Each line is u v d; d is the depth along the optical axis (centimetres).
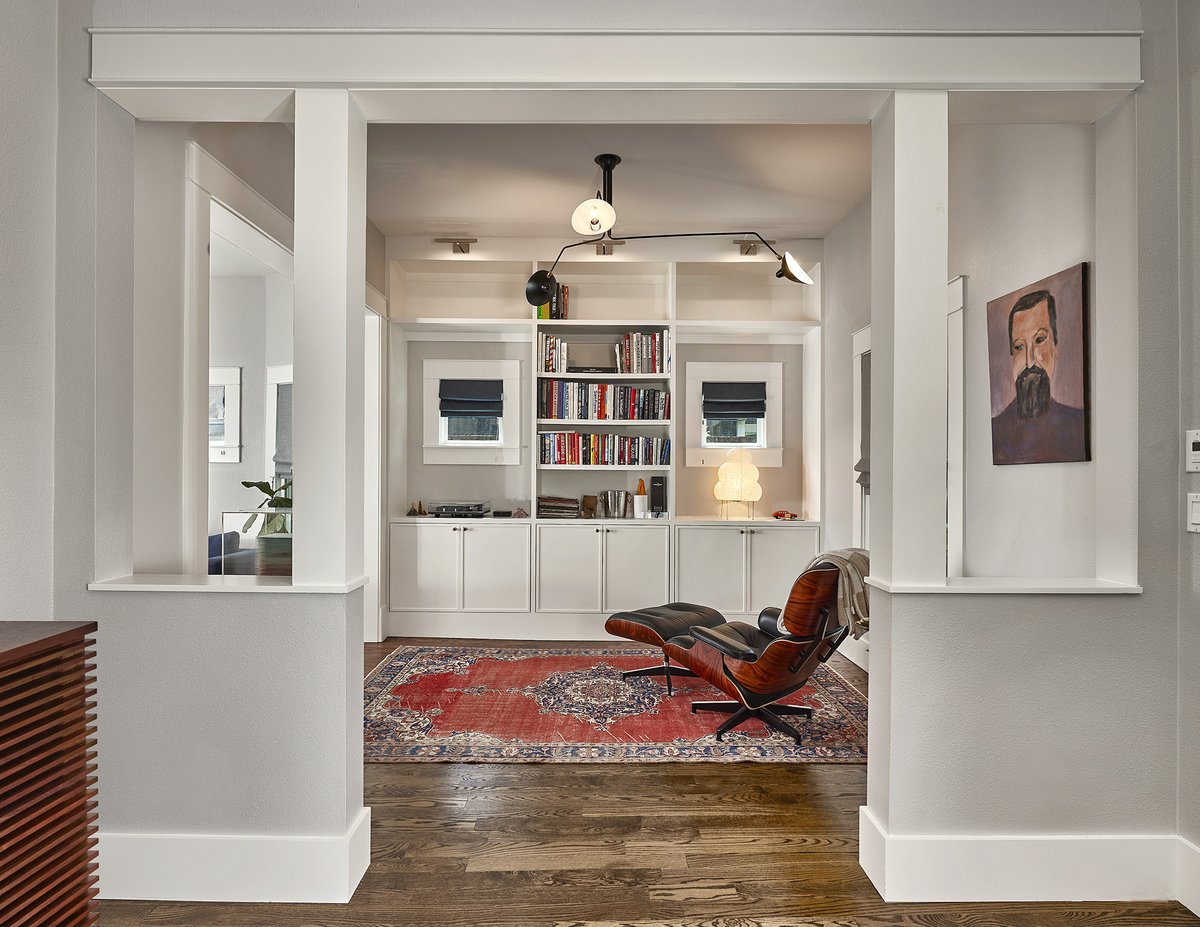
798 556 566
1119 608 234
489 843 258
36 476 227
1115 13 232
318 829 229
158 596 231
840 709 400
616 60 233
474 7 233
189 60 231
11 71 215
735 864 246
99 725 231
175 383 288
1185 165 229
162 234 276
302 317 233
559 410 578
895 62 232
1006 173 318
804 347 609
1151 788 234
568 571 565
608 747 344
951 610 232
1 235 212
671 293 579
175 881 228
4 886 156
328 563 232
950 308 368
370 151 420
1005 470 321
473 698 414
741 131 391
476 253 576
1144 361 234
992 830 232
